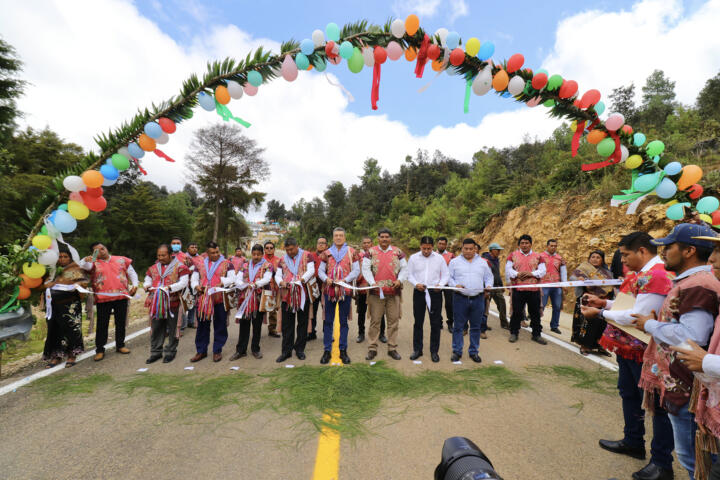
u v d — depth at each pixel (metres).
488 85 2.79
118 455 2.53
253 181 35.94
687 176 2.69
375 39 2.96
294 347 5.04
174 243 6.69
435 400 3.46
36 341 6.08
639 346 2.43
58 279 4.59
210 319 4.93
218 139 34.41
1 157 13.16
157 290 4.75
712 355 1.43
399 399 3.49
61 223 3.18
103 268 4.95
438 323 4.84
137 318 7.99
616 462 2.46
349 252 5.06
